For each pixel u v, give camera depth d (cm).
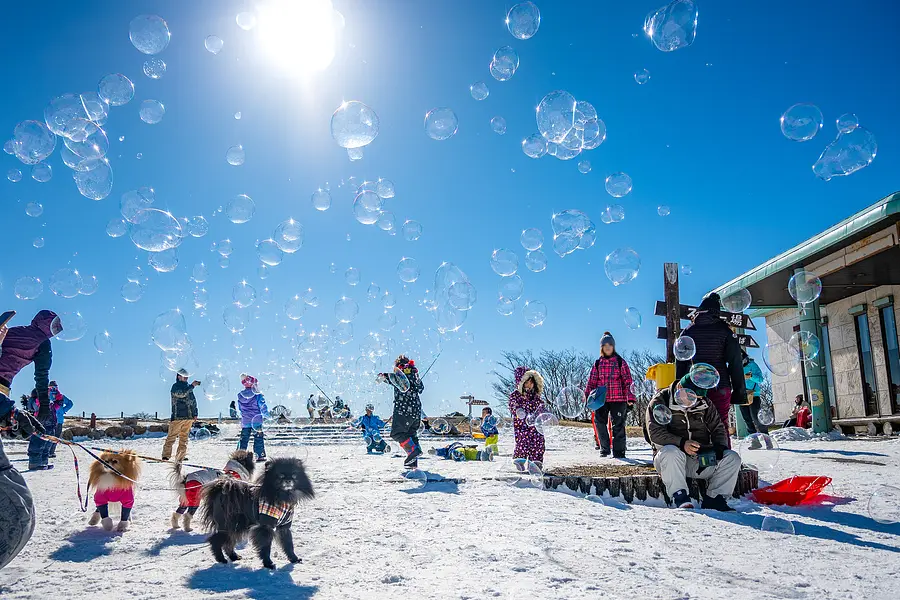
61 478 664
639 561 284
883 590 242
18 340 367
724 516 399
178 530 372
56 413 963
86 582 263
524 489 508
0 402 315
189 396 824
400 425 679
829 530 355
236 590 249
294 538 340
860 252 918
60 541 344
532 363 3114
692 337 498
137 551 322
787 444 925
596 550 304
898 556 297
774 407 1524
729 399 496
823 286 1149
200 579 267
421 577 262
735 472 439
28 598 239
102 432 1591
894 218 823
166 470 696
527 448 650
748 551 306
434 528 358
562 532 345
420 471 636
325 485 539
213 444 1341
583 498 465
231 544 295
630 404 773
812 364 1030
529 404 660
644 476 461
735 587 246
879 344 1167
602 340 773
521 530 350
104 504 369
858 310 1227
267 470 293
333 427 1773
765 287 1202
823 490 481
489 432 953
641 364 3053
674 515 403
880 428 1120
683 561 285
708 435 452
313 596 239
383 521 379
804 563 283
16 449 1200
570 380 3044
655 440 459
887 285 1141
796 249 1015
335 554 305
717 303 505
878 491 473
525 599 230
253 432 902
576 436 1440
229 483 302
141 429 1702
